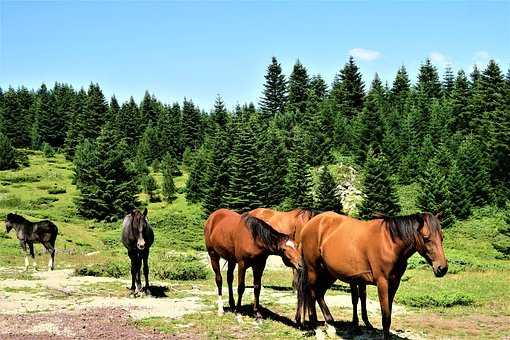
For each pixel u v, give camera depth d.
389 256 7.95
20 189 68.12
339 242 8.75
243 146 56.50
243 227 10.57
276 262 27.17
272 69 103.12
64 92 131.38
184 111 105.25
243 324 10.55
